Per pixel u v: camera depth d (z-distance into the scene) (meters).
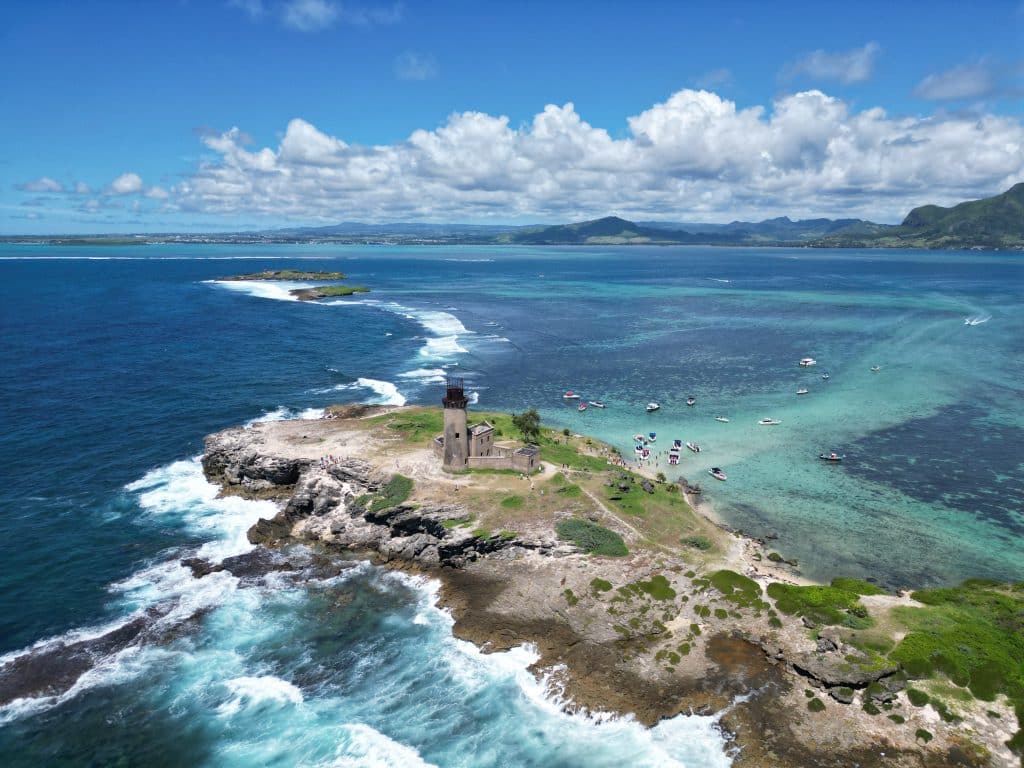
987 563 80.88
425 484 88.56
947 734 53.00
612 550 76.38
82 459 105.38
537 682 60.44
